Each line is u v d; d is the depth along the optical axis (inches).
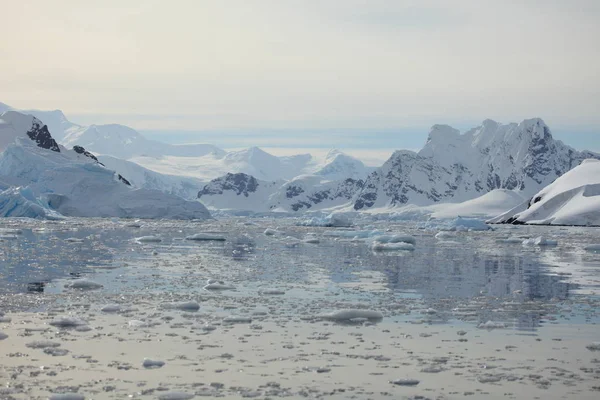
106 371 599.2
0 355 647.1
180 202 5930.1
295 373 601.9
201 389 552.1
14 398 520.7
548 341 737.0
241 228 4247.0
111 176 5738.2
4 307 909.2
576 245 2694.4
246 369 613.0
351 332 776.9
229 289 1127.0
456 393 548.1
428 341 732.7
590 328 810.8
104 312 880.9
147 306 935.0
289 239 2758.4
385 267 1558.8
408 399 532.4
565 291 1147.3
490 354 676.1
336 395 541.3
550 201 5994.1
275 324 818.8
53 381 565.9
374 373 603.8
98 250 1936.5
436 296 1074.7
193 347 692.1
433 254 2038.6
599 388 562.6
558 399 534.3
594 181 5979.3
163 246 2209.6
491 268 1574.8
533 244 2701.8
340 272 1432.1
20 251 1828.2
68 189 5438.0
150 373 595.2
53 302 954.7
